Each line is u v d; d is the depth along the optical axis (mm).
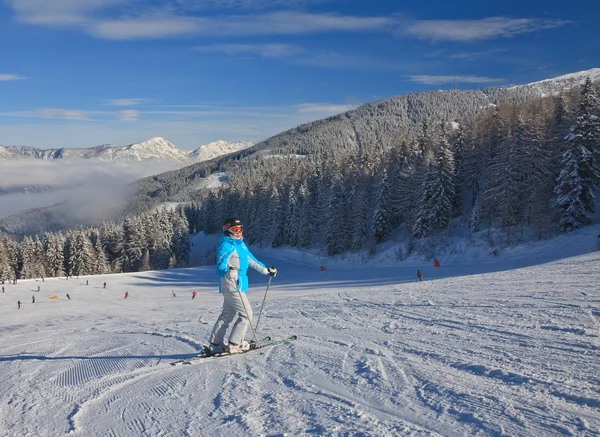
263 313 8648
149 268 69062
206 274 53125
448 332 4945
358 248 55906
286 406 3047
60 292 44281
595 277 8273
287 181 82250
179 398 3484
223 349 4918
